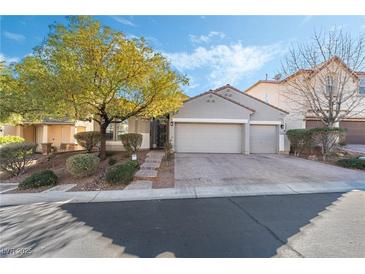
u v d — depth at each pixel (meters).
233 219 4.85
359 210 5.36
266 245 3.67
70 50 9.38
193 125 16.70
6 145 10.95
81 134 14.73
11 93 10.37
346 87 16.34
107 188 7.84
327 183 8.17
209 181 8.54
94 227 4.50
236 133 16.86
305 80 15.25
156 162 12.03
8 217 5.17
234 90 17.83
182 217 5.02
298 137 15.10
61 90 8.94
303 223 4.56
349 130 18.50
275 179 8.77
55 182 8.53
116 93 10.53
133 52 9.49
